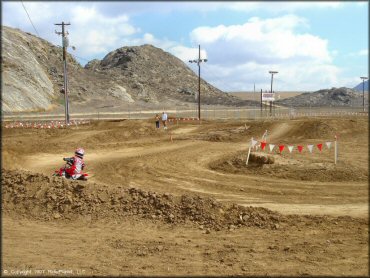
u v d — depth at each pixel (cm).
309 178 1642
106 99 10344
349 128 3297
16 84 7444
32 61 9244
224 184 1564
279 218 944
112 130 3538
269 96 6312
